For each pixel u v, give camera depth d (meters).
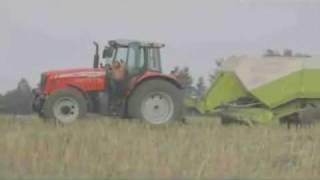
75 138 42.84
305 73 65.00
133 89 61.50
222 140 45.53
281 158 38.50
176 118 62.19
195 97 70.38
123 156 35.94
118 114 62.62
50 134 45.22
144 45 63.53
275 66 65.69
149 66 63.53
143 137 45.47
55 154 36.19
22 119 62.88
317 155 39.72
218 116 71.44
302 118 64.00
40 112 63.84
